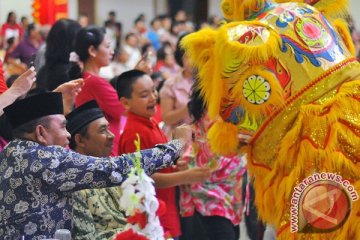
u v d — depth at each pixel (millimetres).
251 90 5695
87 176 5547
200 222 7789
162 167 5691
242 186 8258
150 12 27016
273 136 5754
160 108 9203
